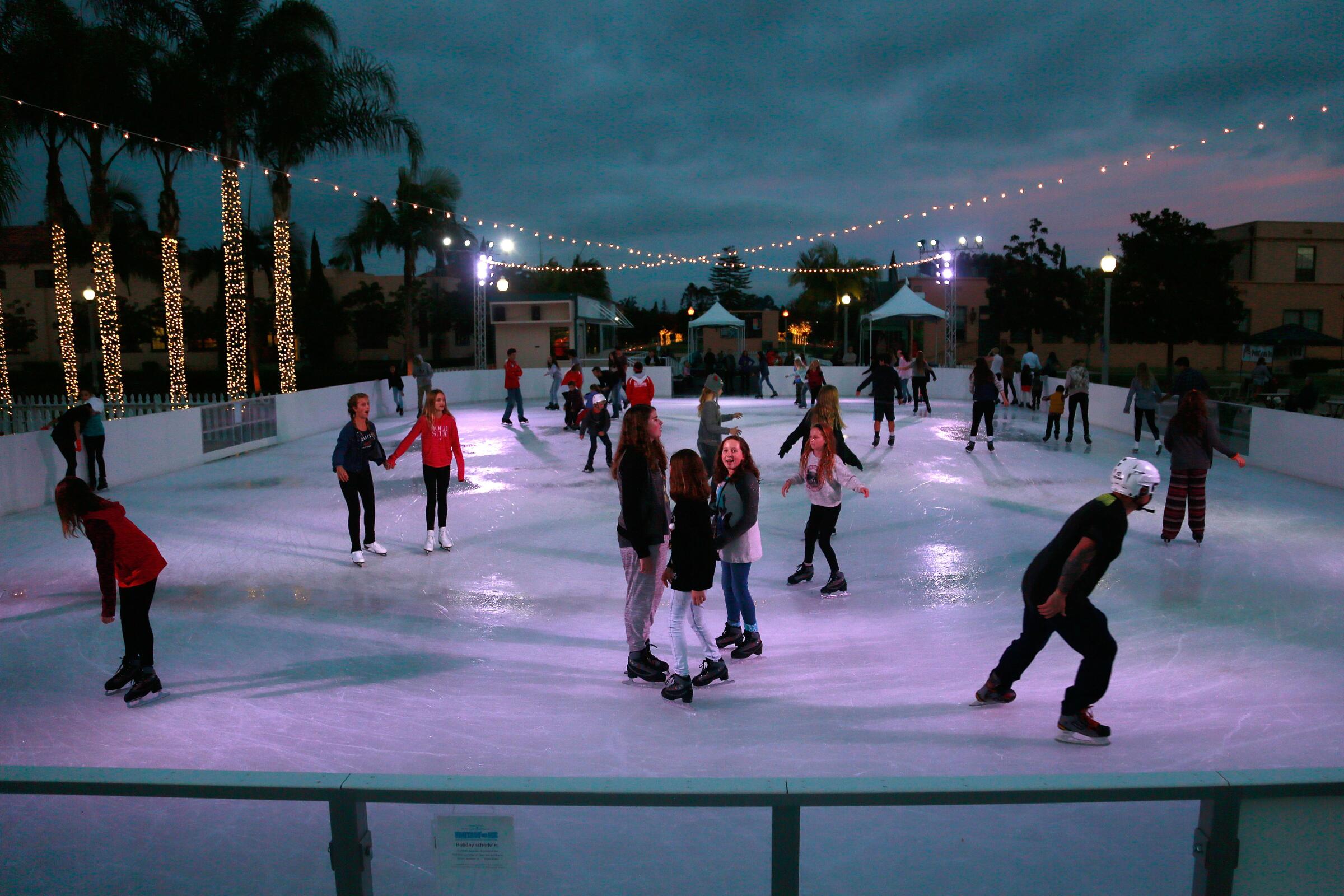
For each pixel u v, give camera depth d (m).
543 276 54.66
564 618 7.07
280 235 24.48
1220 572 7.88
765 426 19.64
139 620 5.23
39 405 20.20
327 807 3.42
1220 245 30.61
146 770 1.98
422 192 36.72
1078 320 38.28
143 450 13.59
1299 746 4.25
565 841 2.78
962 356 43.28
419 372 24.31
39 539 9.62
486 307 39.16
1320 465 12.52
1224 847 1.94
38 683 5.52
